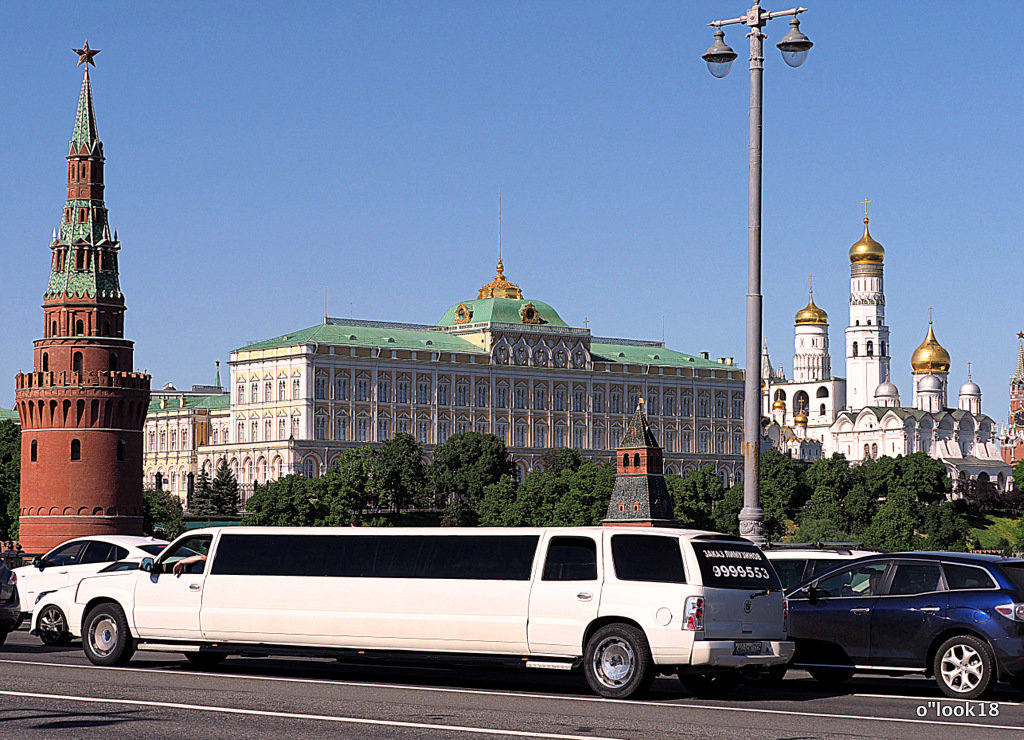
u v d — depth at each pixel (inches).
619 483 7199.8
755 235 1802.4
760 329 1807.3
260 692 1430.9
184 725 1200.8
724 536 1488.7
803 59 1830.7
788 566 1803.6
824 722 1269.7
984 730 1231.5
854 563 1583.4
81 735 1148.5
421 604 1531.7
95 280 6382.9
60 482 6259.8
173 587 1654.8
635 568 1453.0
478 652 1505.9
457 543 1544.0
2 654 1835.6
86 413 6259.8
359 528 1609.3
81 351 6323.8
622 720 1261.1
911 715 1338.6
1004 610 1457.9
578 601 1462.8
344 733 1162.0
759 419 1811.0
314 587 1584.6
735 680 1515.7
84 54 6515.8
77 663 1715.1
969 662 1466.5
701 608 1421.0
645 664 1423.5
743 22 1817.2
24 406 6338.6
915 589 1529.3
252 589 1612.9
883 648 1525.6
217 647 1626.5
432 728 1190.3
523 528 1530.5
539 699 1407.5
